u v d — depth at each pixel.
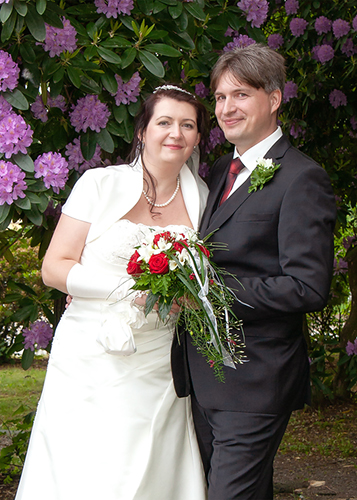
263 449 2.11
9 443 4.57
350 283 5.91
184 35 2.86
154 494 2.29
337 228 5.36
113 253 2.32
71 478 2.24
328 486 3.81
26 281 6.67
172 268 1.99
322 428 5.21
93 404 2.29
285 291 2.03
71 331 2.38
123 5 2.64
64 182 2.52
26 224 3.11
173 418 2.38
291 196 2.12
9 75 2.43
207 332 2.15
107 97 2.83
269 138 2.32
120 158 3.03
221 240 2.22
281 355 2.16
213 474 2.14
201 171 3.03
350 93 4.53
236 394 2.15
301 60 4.28
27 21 2.39
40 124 2.75
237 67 2.24
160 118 2.40
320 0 4.32
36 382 7.18
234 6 3.11
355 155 5.33
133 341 2.20
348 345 5.05
